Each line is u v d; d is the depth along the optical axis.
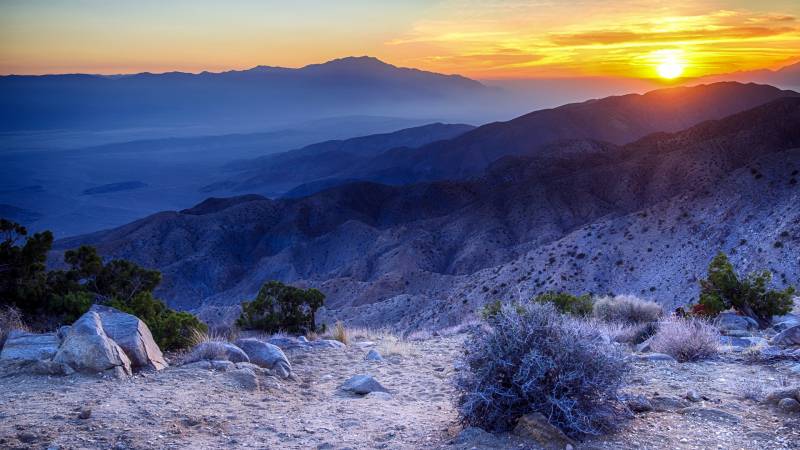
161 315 14.18
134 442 5.76
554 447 5.23
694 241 72.38
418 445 5.71
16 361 8.41
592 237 82.00
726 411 6.18
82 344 8.32
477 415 5.90
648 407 6.32
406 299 81.38
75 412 6.54
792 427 5.58
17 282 15.81
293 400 7.92
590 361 5.77
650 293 67.56
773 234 63.62
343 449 5.68
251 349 9.96
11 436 5.72
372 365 10.52
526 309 6.11
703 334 9.59
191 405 7.11
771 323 14.49
